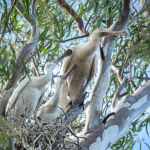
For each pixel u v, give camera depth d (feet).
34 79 56.59
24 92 54.90
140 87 62.18
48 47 62.64
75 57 66.80
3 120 44.80
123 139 69.77
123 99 59.21
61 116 49.62
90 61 66.85
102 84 56.54
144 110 58.75
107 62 57.93
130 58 67.62
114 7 58.95
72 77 66.13
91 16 63.05
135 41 68.33
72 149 48.65
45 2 60.03
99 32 65.92
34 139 45.37
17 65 46.06
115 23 62.69
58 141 47.50
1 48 42.65
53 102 55.83
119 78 68.59
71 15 64.23
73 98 66.23
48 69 57.98
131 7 62.08
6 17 47.39
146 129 65.51
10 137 41.68
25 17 55.52
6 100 55.72
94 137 51.01
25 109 52.11
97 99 55.57
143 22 69.92
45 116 55.31
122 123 54.08
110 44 59.67
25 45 53.98
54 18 60.59
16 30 61.46
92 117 54.44
